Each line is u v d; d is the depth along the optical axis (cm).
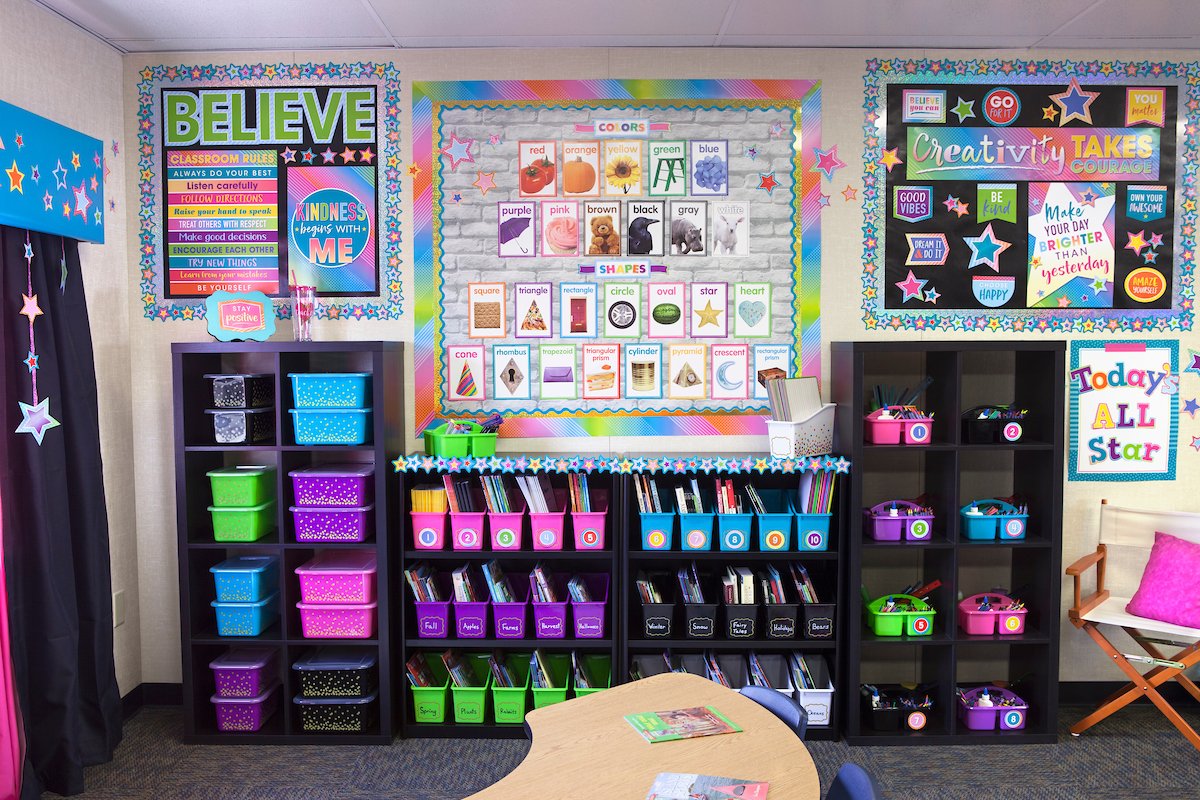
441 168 334
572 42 324
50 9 286
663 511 329
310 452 333
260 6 287
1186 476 339
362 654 321
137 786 281
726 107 332
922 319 336
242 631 310
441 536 310
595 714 195
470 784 280
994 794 275
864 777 155
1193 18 298
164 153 334
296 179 334
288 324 337
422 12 294
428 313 337
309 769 291
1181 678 317
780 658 324
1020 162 333
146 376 339
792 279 336
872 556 342
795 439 304
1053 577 307
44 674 270
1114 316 335
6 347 261
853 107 332
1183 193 334
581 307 337
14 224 252
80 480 288
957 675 348
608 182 334
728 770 168
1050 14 295
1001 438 308
